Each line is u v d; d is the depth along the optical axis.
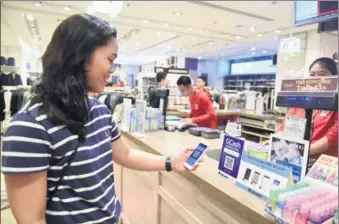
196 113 3.44
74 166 0.83
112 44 0.88
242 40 10.36
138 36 10.12
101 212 0.92
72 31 0.81
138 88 3.50
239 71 16.59
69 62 0.80
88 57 0.83
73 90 0.81
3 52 10.82
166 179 1.54
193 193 1.25
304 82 1.03
